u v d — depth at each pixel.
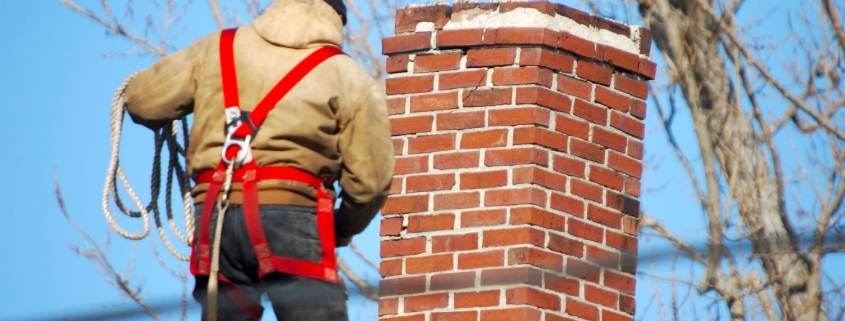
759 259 26.67
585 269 18.31
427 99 19.20
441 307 18.19
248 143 12.73
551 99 18.78
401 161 19.09
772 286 26.59
